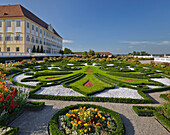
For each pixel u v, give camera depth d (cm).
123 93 663
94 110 433
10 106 385
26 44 3056
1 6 3161
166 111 425
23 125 375
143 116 448
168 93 641
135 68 1577
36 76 1035
